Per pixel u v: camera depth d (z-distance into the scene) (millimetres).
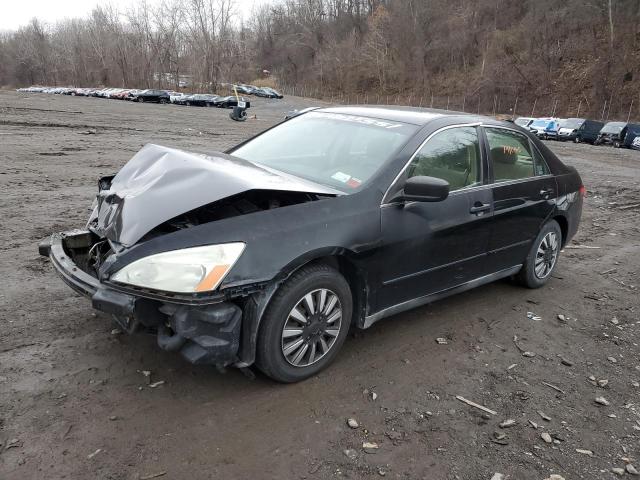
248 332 3102
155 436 2857
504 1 73625
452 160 4188
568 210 5430
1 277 4750
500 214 4512
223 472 2658
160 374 3396
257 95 87312
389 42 89312
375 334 4168
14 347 3576
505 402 3420
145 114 34594
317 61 103438
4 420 2875
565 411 3379
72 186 9328
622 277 6008
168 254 2875
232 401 3195
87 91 70562
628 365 4031
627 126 33062
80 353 3561
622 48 54500
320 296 3369
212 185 3176
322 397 3309
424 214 3838
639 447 3090
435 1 82125
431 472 2770
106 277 2959
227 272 2908
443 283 4215
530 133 5137
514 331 4418
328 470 2730
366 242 3482
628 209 10195
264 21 125000
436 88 76750
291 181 3508
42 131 18781
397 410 3244
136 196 3287
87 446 2746
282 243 3104
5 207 7465
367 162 3869
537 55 61531
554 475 2811
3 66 118938
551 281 5691
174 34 92375
